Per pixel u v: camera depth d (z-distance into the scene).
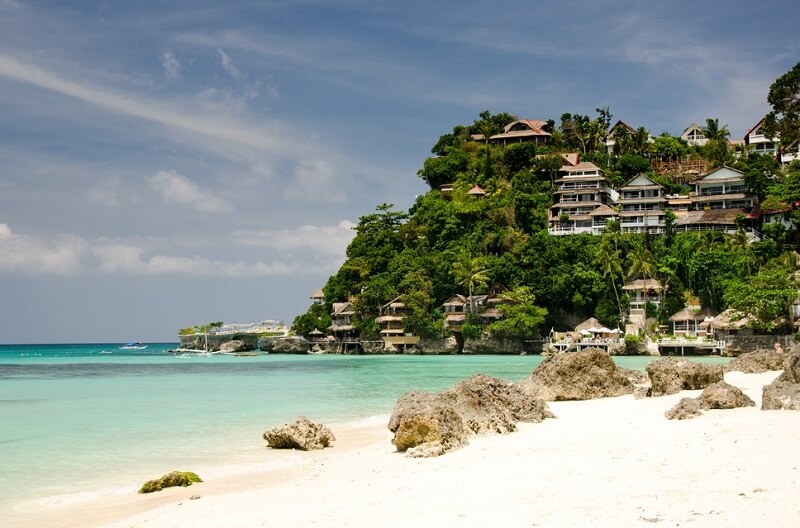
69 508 16.08
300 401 40.69
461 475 16.12
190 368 85.69
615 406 28.55
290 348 137.88
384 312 128.62
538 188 140.12
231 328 163.75
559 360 33.59
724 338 95.06
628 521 11.07
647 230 121.38
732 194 119.38
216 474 19.53
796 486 12.45
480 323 117.50
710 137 158.38
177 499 16.59
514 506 12.63
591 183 132.75
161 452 23.47
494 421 22.91
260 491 16.84
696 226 116.44
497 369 71.56
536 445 19.77
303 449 23.36
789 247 106.31
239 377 65.50
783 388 22.50
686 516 11.07
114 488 18.31
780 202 111.50
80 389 51.88
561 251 115.62
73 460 22.17
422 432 20.81
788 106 66.62
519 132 164.50
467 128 176.00
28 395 46.31
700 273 106.06
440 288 125.38
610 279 111.75
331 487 16.42
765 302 87.38
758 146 140.25
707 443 17.36
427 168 161.62
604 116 168.62
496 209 134.50
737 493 12.23
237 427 29.44
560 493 13.30
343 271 140.88
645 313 108.06
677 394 30.16
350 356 119.62
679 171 143.50
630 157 144.50
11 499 17.09
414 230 140.50
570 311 115.44
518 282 116.75
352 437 26.19
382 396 43.84
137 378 65.75
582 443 19.39
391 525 12.05
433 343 121.44
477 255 127.25
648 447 17.66
